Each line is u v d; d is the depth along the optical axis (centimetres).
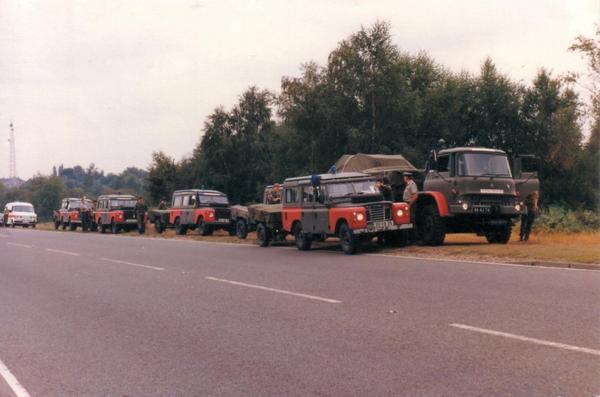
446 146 4981
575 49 2956
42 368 652
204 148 6719
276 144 5203
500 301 913
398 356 637
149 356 685
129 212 3919
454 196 1797
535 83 4925
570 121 4512
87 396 555
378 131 4500
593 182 4653
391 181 2119
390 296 1001
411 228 1811
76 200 4897
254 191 6688
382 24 4569
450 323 777
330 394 532
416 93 4725
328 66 4641
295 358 649
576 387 521
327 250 1992
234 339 747
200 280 1314
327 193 1855
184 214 3347
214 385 571
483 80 4997
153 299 1078
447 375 567
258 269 1478
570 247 1588
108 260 1873
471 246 1748
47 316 951
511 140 4947
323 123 4669
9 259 2002
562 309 838
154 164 7325
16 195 16888
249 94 6769
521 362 596
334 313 879
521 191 1900
